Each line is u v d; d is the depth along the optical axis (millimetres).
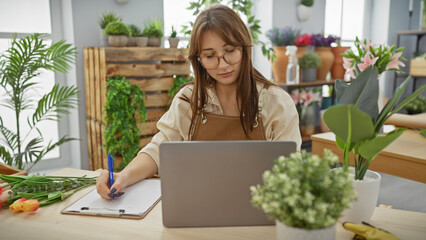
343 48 4039
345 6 5211
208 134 1286
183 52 3062
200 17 1174
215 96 1312
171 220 921
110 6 3127
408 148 1822
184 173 896
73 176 1306
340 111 812
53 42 3080
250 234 885
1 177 1173
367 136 836
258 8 4219
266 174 703
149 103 2984
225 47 1159
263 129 1292
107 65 2725
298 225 704
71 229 924
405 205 2604
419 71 5043
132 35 2920
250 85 1246
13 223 959
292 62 3570
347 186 699
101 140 2934
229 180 898
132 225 942
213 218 919
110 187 1137
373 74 923
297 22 4398
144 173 1237
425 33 5008
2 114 2947
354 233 877
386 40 5547
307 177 687
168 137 1369
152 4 3385
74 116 3188
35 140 2479
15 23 2895
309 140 3750
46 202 1068
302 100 3602
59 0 3062
